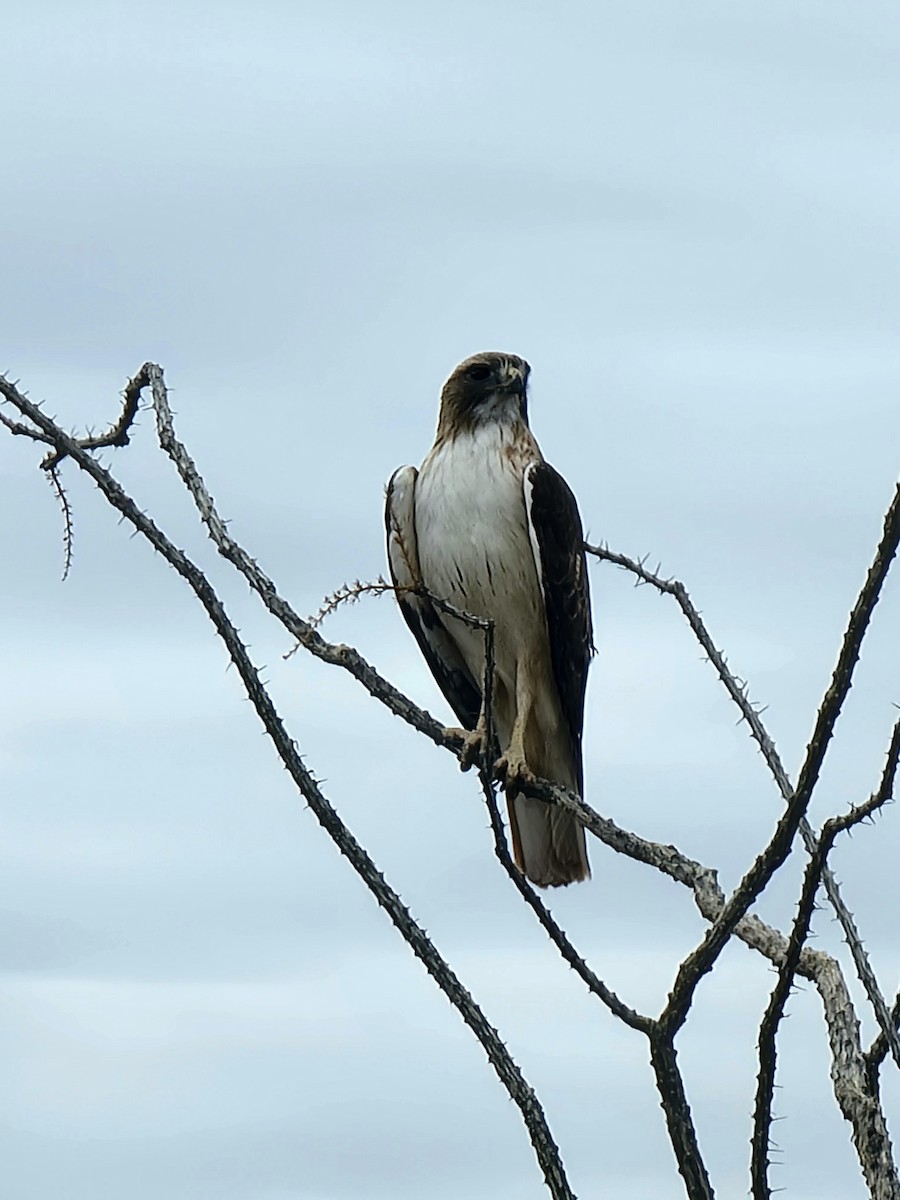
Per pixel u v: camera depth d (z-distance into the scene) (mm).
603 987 7020
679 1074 6957
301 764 7656
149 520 8141
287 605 8320
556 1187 6699
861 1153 6766
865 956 7297
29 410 8375
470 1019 6949
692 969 6844
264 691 7809
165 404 8977
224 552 8516
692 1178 6898
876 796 6512
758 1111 6805
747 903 6758
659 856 9531
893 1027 6906
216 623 7961
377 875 7293
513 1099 6871
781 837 6672
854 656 6449
